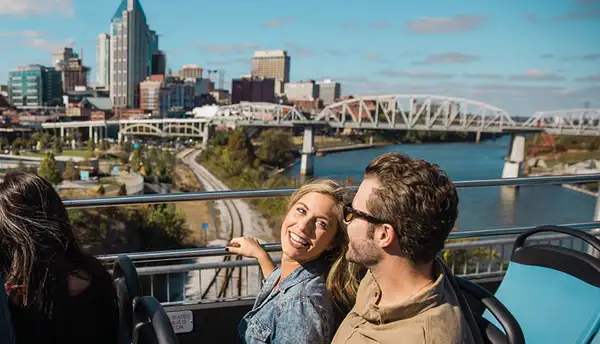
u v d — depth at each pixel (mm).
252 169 93438
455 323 1408
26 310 1586
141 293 1670
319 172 107688
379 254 1510
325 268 2064
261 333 2008
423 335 1382
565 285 2021
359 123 113438
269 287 2211
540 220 48188
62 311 1624
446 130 107625
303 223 2000
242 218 53750
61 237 1673
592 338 1875
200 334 3293
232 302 3379
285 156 119562
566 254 2031
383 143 180500
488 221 46438
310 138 113500
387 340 1445
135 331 1521
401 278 1508
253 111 155250
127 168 97875
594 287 1918
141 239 31391
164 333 1404
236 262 3918
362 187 1556
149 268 3762
